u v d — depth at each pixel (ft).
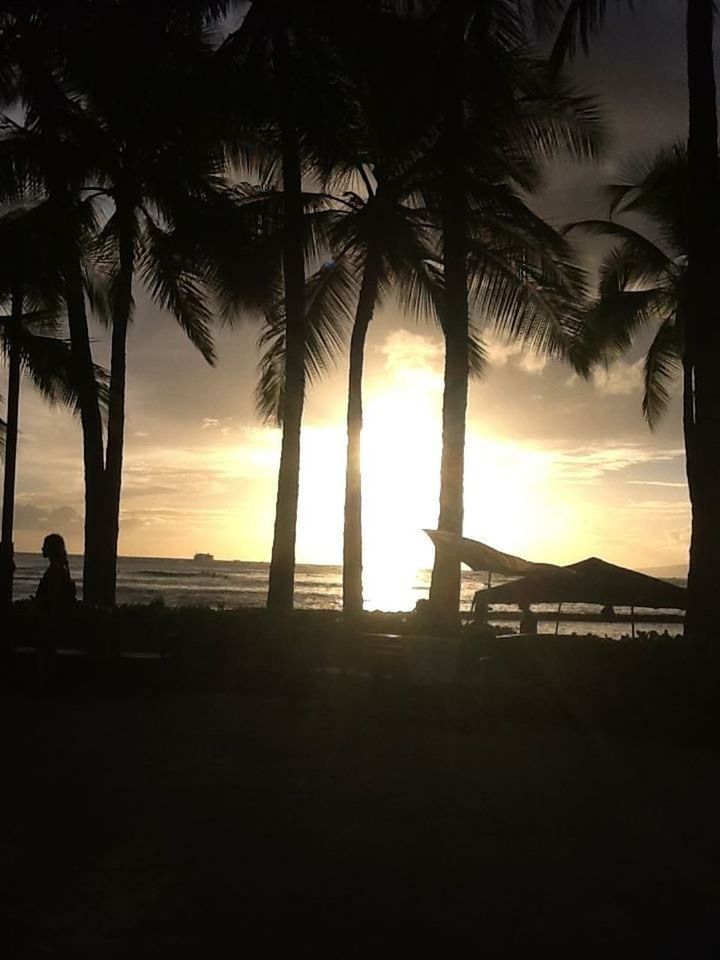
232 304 64.08
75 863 19.24
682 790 26.86
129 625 41.86
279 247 62.85
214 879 18.48
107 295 82.12
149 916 16.56
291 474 57.47
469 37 55.26
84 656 41.88
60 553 40.81
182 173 62.34
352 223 62.69
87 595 64.85
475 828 22.50
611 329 82.38
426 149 63.41
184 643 42.83
